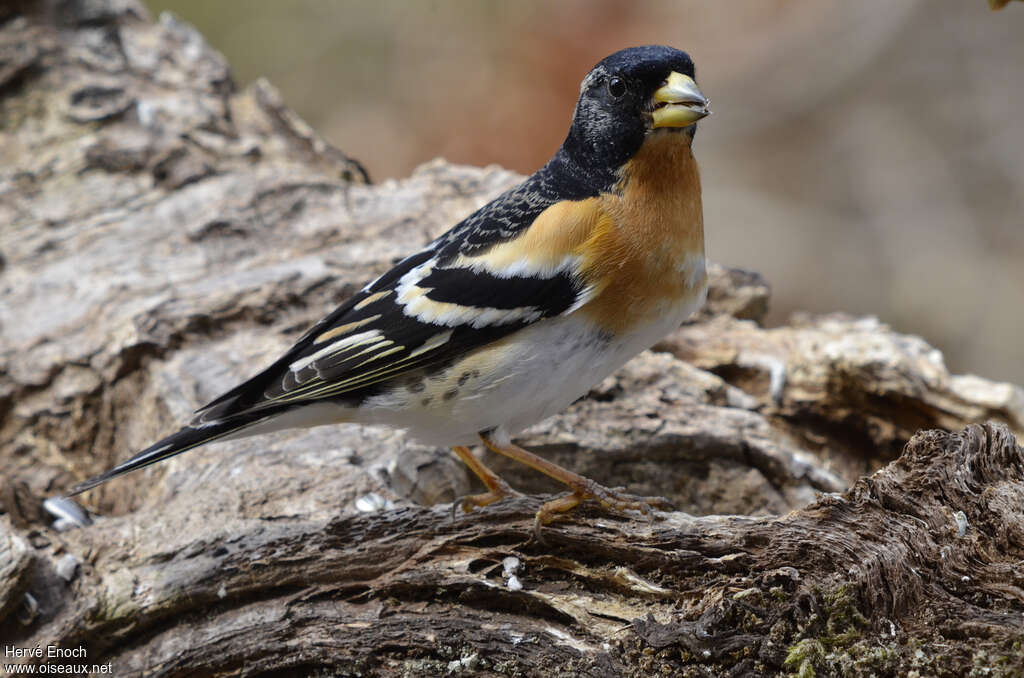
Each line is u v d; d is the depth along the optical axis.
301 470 8.24
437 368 6.77
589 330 6.66
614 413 9.10
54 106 12.85
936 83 19.50
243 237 11.19
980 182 18.67
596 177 6.74
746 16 19.89
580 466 8.95
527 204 6.95
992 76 19.33
